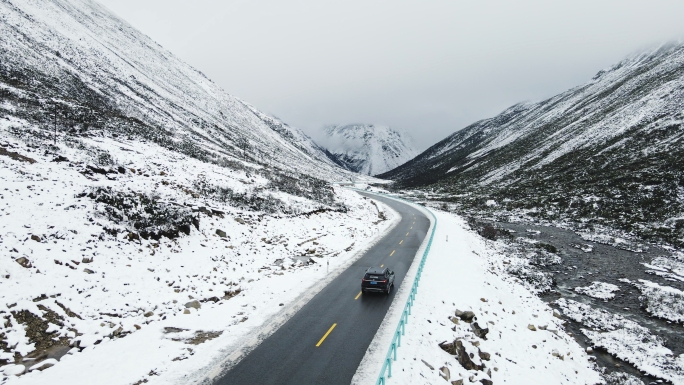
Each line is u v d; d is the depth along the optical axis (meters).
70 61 69.00
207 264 20.34
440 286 20.53
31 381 9.71
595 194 52.59
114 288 15.12
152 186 27.86
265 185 43.94
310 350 12.90
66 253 15.48
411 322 15.48
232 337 13.53
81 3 129.38
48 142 28.38
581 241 39.09
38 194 18.64
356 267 24.19
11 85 42.53
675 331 18.88
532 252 33.19
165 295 16.05
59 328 12.04
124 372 10.66
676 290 24.19
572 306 21.78
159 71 122.00
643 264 30.53
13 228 15.23
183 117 86.88
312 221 37.19
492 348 15.52
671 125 62.53
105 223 18.73
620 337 17.92
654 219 41.72
